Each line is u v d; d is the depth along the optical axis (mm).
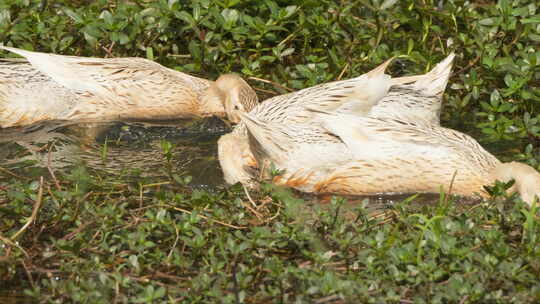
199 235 10844
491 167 13562
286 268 10344
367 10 17641
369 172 13680
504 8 16172
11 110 16266
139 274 10570
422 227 10938
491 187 12289
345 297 9859
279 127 13961
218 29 17172
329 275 10008
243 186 12195
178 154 15000
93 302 9852
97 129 16266
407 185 13734
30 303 10312
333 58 16484
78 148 15164
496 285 10406
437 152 13609
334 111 15148
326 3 17172
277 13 16688
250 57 17297
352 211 11812
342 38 17406
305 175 13812
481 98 16609
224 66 17656
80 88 16672
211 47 17125
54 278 10523
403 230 11633
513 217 11492
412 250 10523
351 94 15320
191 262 10773
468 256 10461
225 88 16812
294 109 15164
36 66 16297
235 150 13867
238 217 11602
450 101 16297
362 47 17141
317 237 11227
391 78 15711
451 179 13562
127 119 16922
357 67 16922
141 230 11039
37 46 17359
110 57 17734
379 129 13828
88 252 10992
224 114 17047
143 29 16797
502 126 15086
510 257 10641
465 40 16469
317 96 15359
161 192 11883
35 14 16844
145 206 12219
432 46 17297
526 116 14844
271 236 10836
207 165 14508
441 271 10250
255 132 13789
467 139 13984
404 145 13656
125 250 11094
